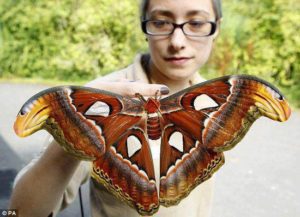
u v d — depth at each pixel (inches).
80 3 112.4
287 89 100.7
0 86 112.0
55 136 13.1
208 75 101.1
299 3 98.8
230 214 55.4
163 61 20.6
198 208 22.4
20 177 18.0
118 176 14.0
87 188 59.7
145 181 14.1
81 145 13.5
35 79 118.3
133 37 110.3
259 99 13.4
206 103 14.2
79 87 13.5
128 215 20.3
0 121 87.0
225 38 100.3
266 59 100.3
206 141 14.1
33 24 115.5
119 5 109.6
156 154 16.4
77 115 13.4
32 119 12.5
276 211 56.6
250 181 64.3
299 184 63.9
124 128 14.1
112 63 112.5
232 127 13.9
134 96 15.8
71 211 54.5
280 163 70.6
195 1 19.8
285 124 88.4
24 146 75.6
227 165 69.5
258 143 78.4
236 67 101.3
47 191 17.1
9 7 116.6
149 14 20.5
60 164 16.9
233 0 103.5
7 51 118.1
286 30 97.9
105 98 13.9
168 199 14.2
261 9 100.4
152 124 14.3
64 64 115.4
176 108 14.4
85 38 112.7
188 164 14.3
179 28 20.0
